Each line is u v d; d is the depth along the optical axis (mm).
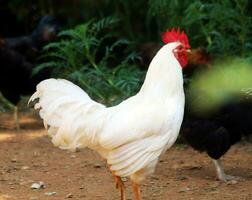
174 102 8398
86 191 10047
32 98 8438
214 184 10555
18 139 14125
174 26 15625
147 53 16500
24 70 15523
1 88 15789
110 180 10703
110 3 21188
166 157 12430
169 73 8445
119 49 18641
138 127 8125
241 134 11164
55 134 8398
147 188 10250
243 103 10805
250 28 14555
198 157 12477
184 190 10133
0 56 15227
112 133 8109
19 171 11297
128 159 8195
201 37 15250
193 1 15539
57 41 16656
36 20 22438
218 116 10727
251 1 15281
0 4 22344
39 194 9859
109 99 13906
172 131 8297
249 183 10625
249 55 13695
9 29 22594
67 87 8422
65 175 11039
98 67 14523
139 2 21000
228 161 12156
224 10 13938
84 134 8250
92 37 14734
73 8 21891
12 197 9664
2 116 16938
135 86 13586
